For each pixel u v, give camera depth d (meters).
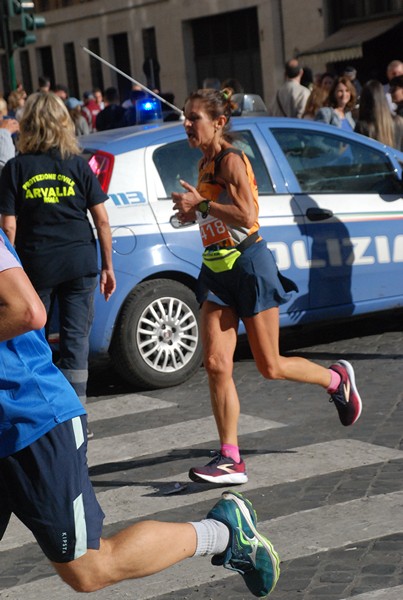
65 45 67.56
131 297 14.32
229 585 8.18
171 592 8.14
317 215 15.47
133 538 6.78
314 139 15.86
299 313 15.38
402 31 47.81
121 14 62.62
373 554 8.45
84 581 6.66
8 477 6.53
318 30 51.28
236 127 15.30
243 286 10.24
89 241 12.12
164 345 14.59
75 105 31.25
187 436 12.23
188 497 10.24
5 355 6.46
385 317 18.22
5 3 28.69
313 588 7.95
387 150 16.44
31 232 11.94
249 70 56.12
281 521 9.30
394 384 13.78
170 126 15.25
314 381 10.84
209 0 56.62
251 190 10.15
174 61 59.78
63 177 11.94
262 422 12.44
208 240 10.33
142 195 14.57
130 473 11.12
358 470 10.49
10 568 8.94
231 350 10.36
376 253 15.99
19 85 35.50
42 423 6.48
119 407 13.84
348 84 22.02
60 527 6.53
